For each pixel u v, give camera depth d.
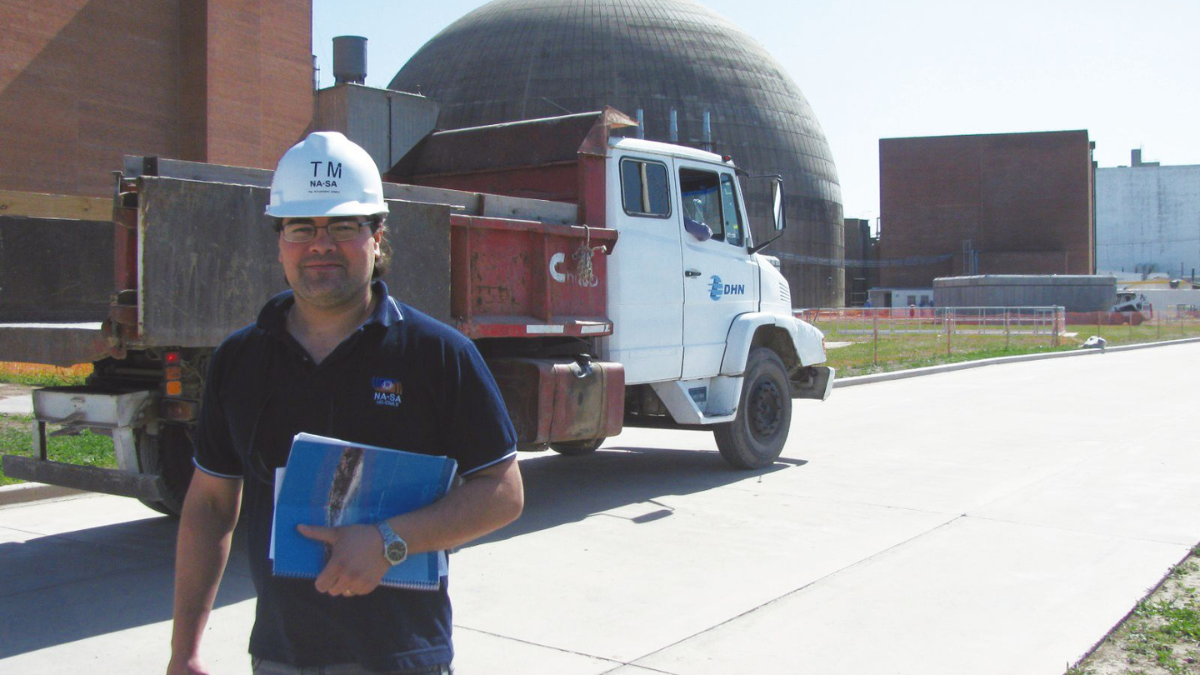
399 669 2.37
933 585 5.93
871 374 21.75
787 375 10.39
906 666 4.65
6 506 8.15
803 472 9.90
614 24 64.19
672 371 9.03
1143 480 9.31
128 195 5.49
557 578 6.14
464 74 63.56
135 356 6.46
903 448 11.50
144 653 4.89
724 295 9.64
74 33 21.08
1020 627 5.17
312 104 25.16
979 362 26.27
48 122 20.69
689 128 62.09
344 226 2.45
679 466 10.30
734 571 6.28
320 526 2.30
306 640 2.37
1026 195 84.81
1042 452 11.13
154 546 6.92
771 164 65.81
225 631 5.19
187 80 22.86
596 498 8.61
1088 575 6.11
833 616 5.38
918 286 86.44
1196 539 7.00
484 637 5.08
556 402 7.56
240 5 23.30
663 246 8.95
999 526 7.45
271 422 2.48
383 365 2.44
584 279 8.19
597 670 4.62
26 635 5.13
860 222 92.62
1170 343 40.72
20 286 7.13
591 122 8.55
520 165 9.04
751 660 4.74
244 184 6.03
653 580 6.09
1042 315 41.84
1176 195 114.69
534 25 64.50
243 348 2.57
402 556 2.29
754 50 69.62
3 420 11.52
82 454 9.28
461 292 7.16
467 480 2.49
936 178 86.19
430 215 6.77
